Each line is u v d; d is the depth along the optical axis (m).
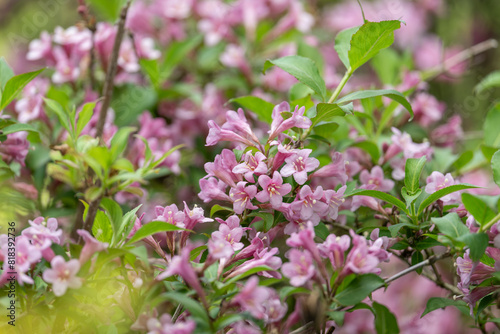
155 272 0.96
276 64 1.00
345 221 1.06
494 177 0.96
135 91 1.21
